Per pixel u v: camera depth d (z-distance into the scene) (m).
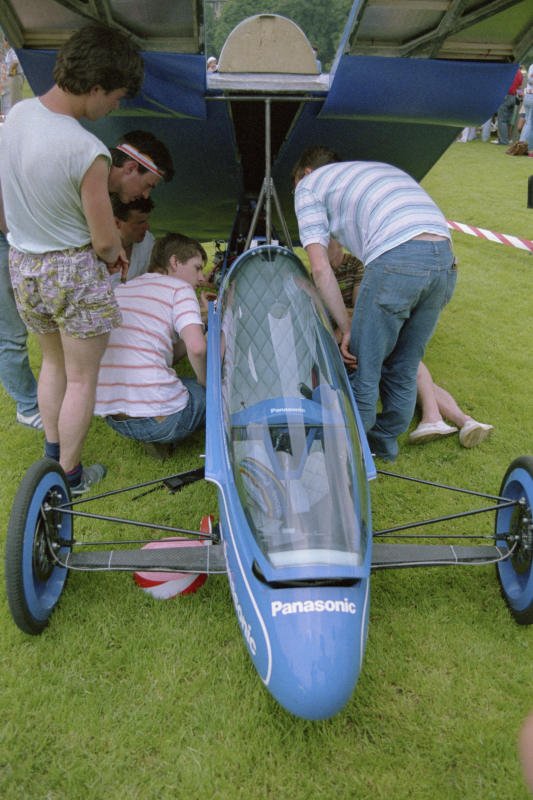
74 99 2.19
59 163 2.14
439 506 3.00
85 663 2.13
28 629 2.12
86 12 2.68
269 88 3.24
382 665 2.15
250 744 1.88
